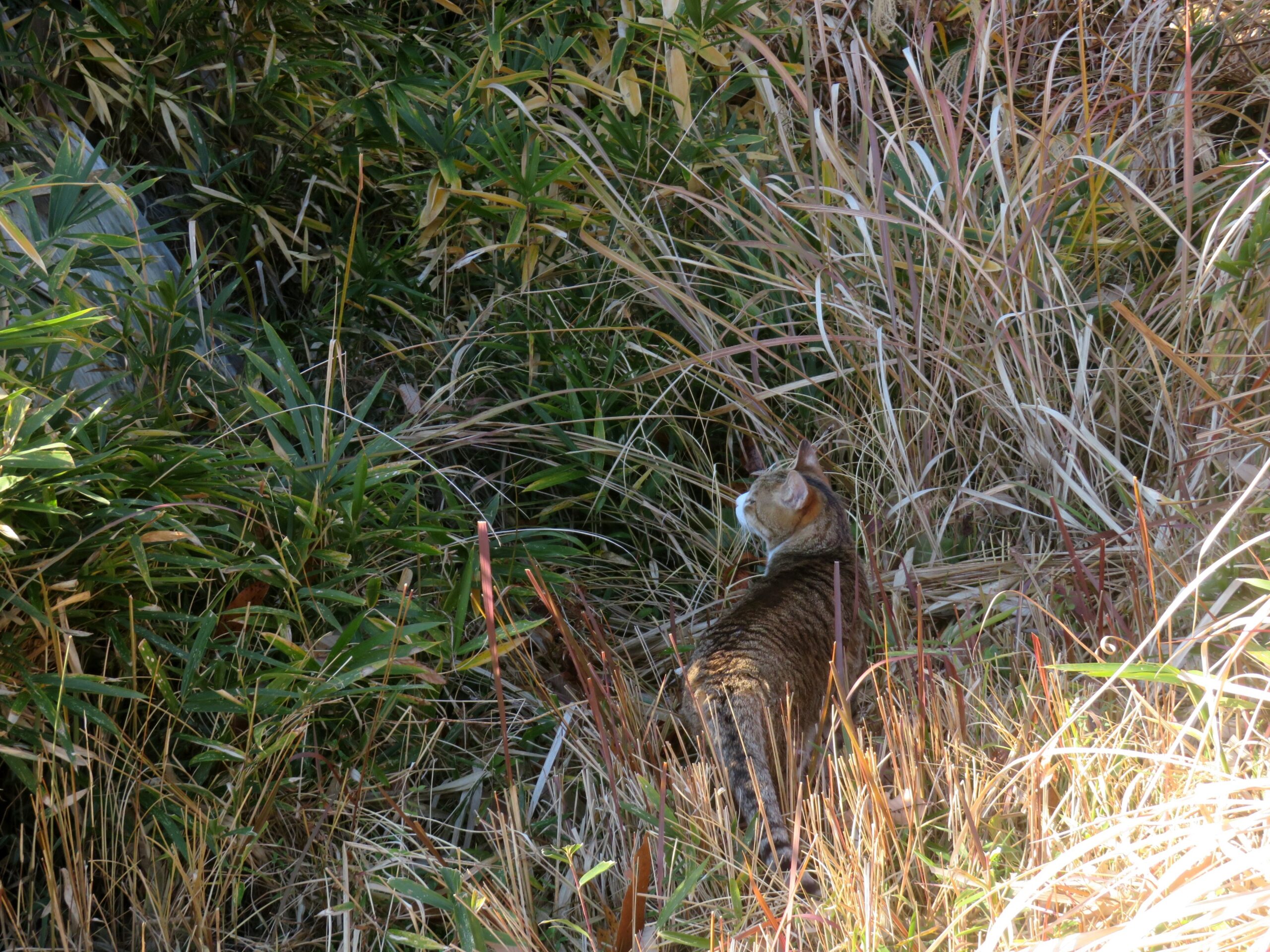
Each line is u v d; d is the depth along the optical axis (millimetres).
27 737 4656
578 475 7156
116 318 6039
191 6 7359
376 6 8547
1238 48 9133
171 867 4953
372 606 5367
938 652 5961
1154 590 5379
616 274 7770
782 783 5250
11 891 4812
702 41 7656
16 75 7035
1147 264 7734
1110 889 3652
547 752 5953
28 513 4727
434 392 7695
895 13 8555
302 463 6137
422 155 8125
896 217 7684
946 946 4254
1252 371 6637
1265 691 3990
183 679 4926
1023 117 7895
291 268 8211
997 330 6883
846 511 6977
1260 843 4121
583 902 4516
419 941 4480
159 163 8055
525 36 8648
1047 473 7098
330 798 5379
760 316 7461
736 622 5797
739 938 4441
